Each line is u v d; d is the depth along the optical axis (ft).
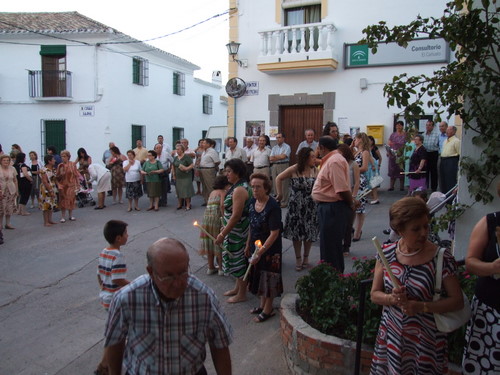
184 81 80.48
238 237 17.22
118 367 7.34
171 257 6.55
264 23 42.11
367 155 23.84
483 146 13.38
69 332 16.21
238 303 17.57
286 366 13.05
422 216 7.86
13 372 13.62
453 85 12.54
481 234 8.44
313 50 39.32
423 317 8.18
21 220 35.29
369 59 38.45
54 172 33.68
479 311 8.46
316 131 41.68
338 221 16.30
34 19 66.95
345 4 39.14
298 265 20.77
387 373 8.75
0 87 64.28
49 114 63.82
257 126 43.14
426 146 35.50
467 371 8.59
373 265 12.96
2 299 19.43
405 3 37.24
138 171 37.17
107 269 13.43
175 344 6.97
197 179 44.14
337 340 11.35
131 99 66.90
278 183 20.27
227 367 7.55
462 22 12.07
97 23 64.44
